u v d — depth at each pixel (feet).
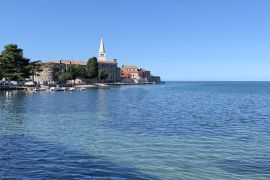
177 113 204.74
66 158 84.84
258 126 144.25
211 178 69.72
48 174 71.97
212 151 92.58
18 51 534.37
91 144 102.01
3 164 79.10
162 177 70.23
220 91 616.39
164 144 102.22
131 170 74.74
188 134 121.29
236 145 100.99
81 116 182.29
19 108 228.84
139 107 250.37
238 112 213.05
